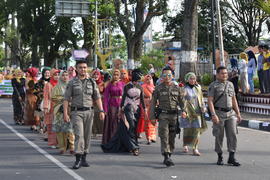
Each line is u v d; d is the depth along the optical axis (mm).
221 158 10062
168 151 9875
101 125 13969
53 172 9250
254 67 21812
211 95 9867
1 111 23266
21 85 17781
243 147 12656
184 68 23656
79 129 9461
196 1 23422
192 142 11398
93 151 11852
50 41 55469
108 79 14305
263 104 19953
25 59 76000
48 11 54938
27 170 9445
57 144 12250
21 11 54688
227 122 9914
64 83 11664
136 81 11562
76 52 34156
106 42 37000
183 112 10000
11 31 66812
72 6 37469
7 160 10523
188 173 9180
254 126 17281
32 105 15820
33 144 12898
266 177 8852
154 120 9961
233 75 20859
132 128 11469
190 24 23594
